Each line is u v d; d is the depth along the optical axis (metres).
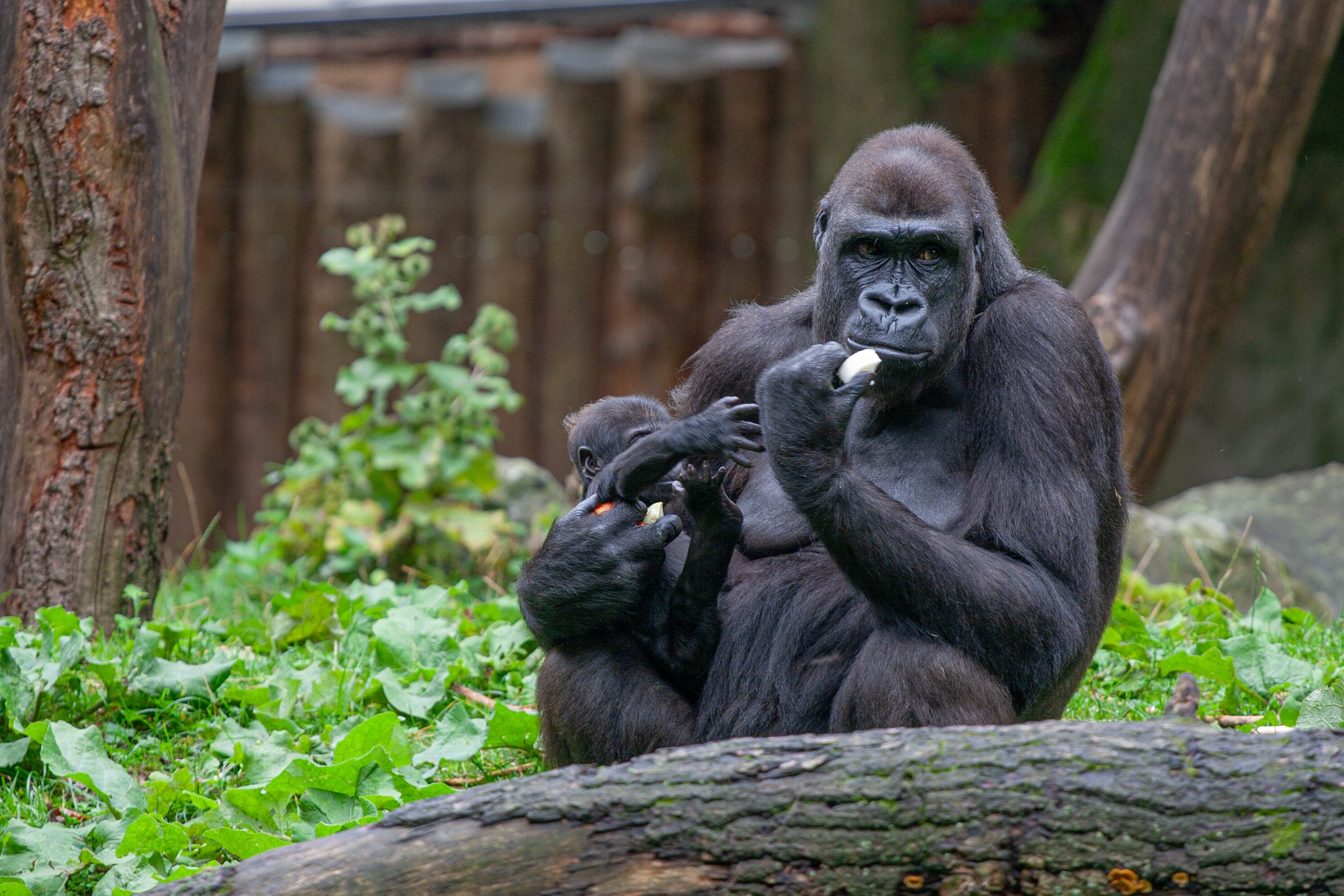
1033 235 23.98
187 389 26.50
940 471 7.98
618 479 7.55
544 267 26.95
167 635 10.69
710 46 27.23
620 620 7.99
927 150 8.15
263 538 15.90
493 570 15.48
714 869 5.66
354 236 16.41
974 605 7.04
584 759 7.87
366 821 7.69
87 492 10.95
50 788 8.85
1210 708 9.84
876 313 7.39
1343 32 23.88
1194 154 16.72
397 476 15.74
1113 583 8.35
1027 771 5.52
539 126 26.95
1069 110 24.47
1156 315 16.98
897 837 5.54
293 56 27.83
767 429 7.05
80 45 10.50
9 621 9.99
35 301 10.77
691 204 26.91
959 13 27.83
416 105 26.78
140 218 10.84
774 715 7.73
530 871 5.72
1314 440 24.44
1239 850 5.30
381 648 10.80
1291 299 24.61
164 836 7.69
